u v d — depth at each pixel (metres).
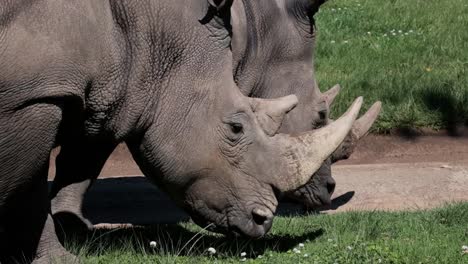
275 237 17.59
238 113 15.70
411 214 19.30
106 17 14.73
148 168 15.91
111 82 14.97
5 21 13.45
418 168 24.34
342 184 23.08
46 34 13.78
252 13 19.36
